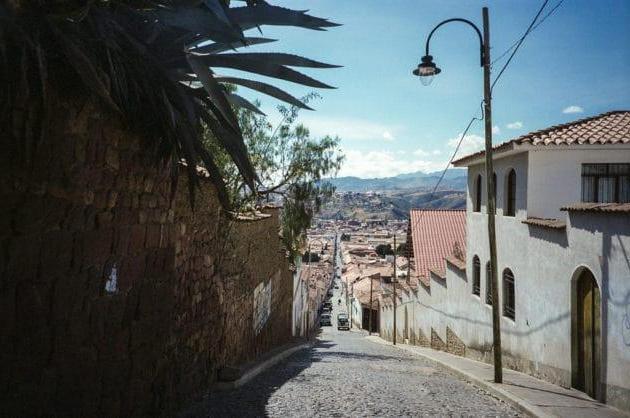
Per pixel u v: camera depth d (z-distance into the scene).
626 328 8.31
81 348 4.39
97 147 4.44
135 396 5.52
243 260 12.72
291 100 5.33
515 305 13.52
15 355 3.56
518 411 8.66
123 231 5.07
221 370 9.74
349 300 87.62
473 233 17.41
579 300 10.27
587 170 12.65
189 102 5.04
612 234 8.77
